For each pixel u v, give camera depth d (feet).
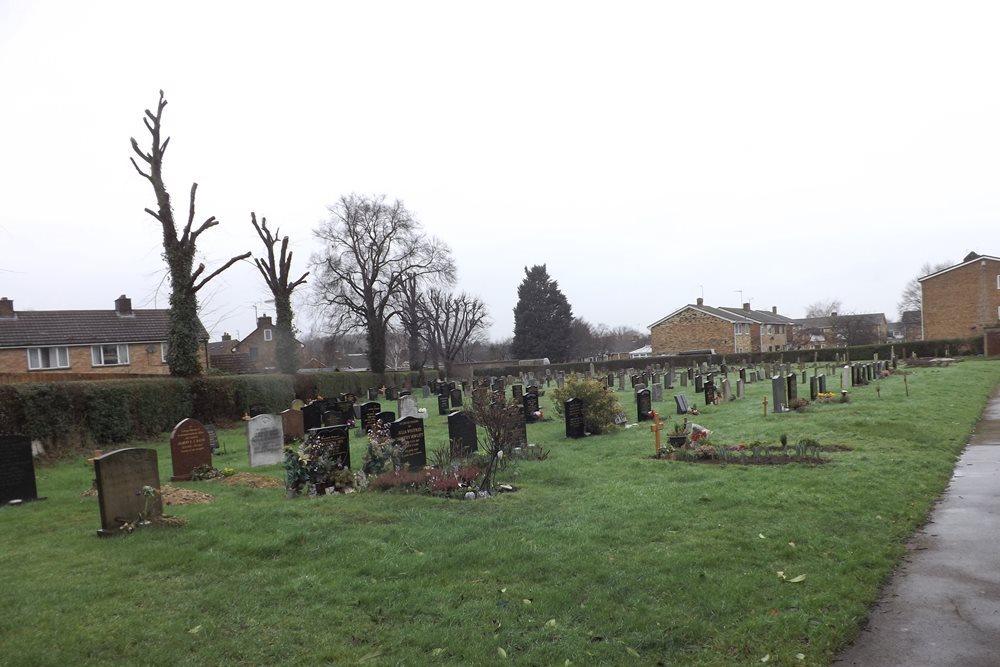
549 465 45.34
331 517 31.63
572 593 21.70
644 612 20.11
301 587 22.74
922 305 208.74
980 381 98.53
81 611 20.98
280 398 103.96
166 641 18.78
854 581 22.15
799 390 91.40
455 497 35.81
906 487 34.86
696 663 17.25
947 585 22.02
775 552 25.00
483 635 18.93
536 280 292.81
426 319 247.09
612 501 33.71
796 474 37.99
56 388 65.41
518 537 27.58
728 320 255.91
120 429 72.08
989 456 44.65
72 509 37.88
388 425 45.75
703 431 52.75
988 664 16.74
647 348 392.88
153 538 29.17
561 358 291.38
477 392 72.38
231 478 46.14
